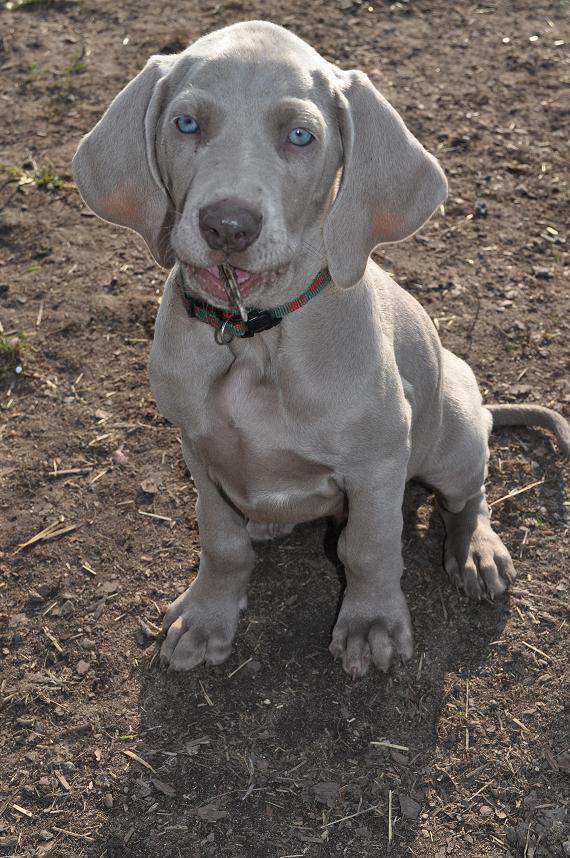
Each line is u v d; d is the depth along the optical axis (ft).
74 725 2.84
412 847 2.65
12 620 3.02
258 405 2.58
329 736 2.81
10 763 2.78
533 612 3.00
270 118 2.31
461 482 3.03
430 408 2.87
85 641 2.98
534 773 2.74
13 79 4.75
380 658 2.87
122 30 5.04
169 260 2.54
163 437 3.39
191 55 2.39
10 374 3.55
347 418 2.57
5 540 3.17
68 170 4.24
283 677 2.91
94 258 3.88
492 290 3.72
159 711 2.86
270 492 2.72
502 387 3.47
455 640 2.97
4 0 5.28
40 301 3.75
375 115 2.43
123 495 3.26
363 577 2.85
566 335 3.59
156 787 2.74
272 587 3.08
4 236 3.97
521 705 2.84
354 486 2.69
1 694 2.89
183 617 2.95
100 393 3.50
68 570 3.11
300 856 2.64
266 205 2.28
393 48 4.82
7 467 3.33
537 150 4.22
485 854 2.63
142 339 3.64
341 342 2.54
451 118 4.39
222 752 2.79
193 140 2.35
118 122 2.47
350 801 2.71
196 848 2.65
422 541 3.17
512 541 3.14
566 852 2.63
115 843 2.67
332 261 2.44
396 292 2.81
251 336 2.51
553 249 3.84
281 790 2.73
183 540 3.17
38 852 2.66
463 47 4.82
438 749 2.78
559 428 3.22
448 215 3.95
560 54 4.75
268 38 2.36
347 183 2.43
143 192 2.48
